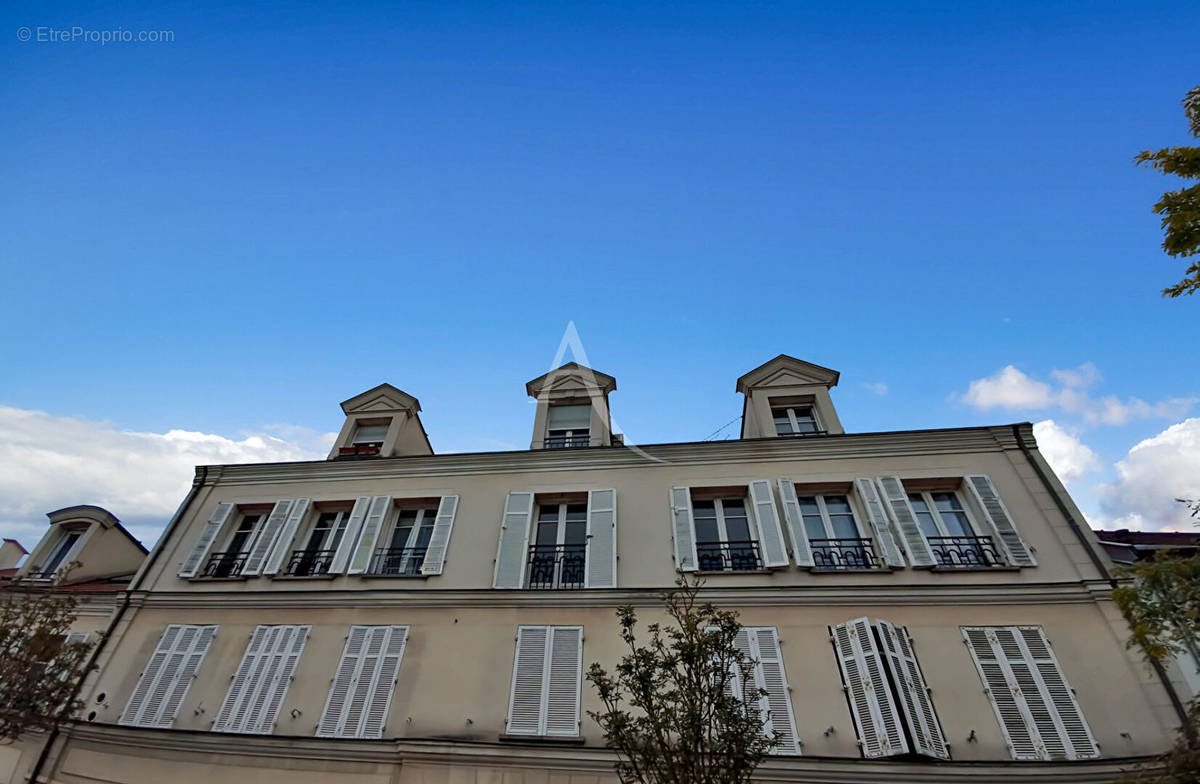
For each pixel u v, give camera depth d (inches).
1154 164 240.4
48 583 520.1
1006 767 301.7
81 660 422.9
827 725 331.0
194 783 361.7
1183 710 311.3
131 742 387.2
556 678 369.1
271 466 533.3
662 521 438.6
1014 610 364.2
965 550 401.1
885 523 411.5
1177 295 227.6
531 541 449.1
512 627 398.0
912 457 450.6
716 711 258.8
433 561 440.1
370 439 589.6
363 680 387.9
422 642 401.1
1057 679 334.6
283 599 439.5
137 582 472.4
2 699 389.7
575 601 402.0
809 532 432.1
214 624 437.7
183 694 402.6
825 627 370.3
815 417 522.6
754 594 386.3
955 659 349.4
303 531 488.7
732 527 441.1
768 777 312.2
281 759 360.2
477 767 336.5
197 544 486.9
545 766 331.6
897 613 371.6
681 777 245.1
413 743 346.6
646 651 283.3
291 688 393.1
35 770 388.8
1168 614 229.1
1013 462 435.2
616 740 263.4
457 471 501.4
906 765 303.6
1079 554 382.9
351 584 442.3
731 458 469.4
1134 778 247.4
